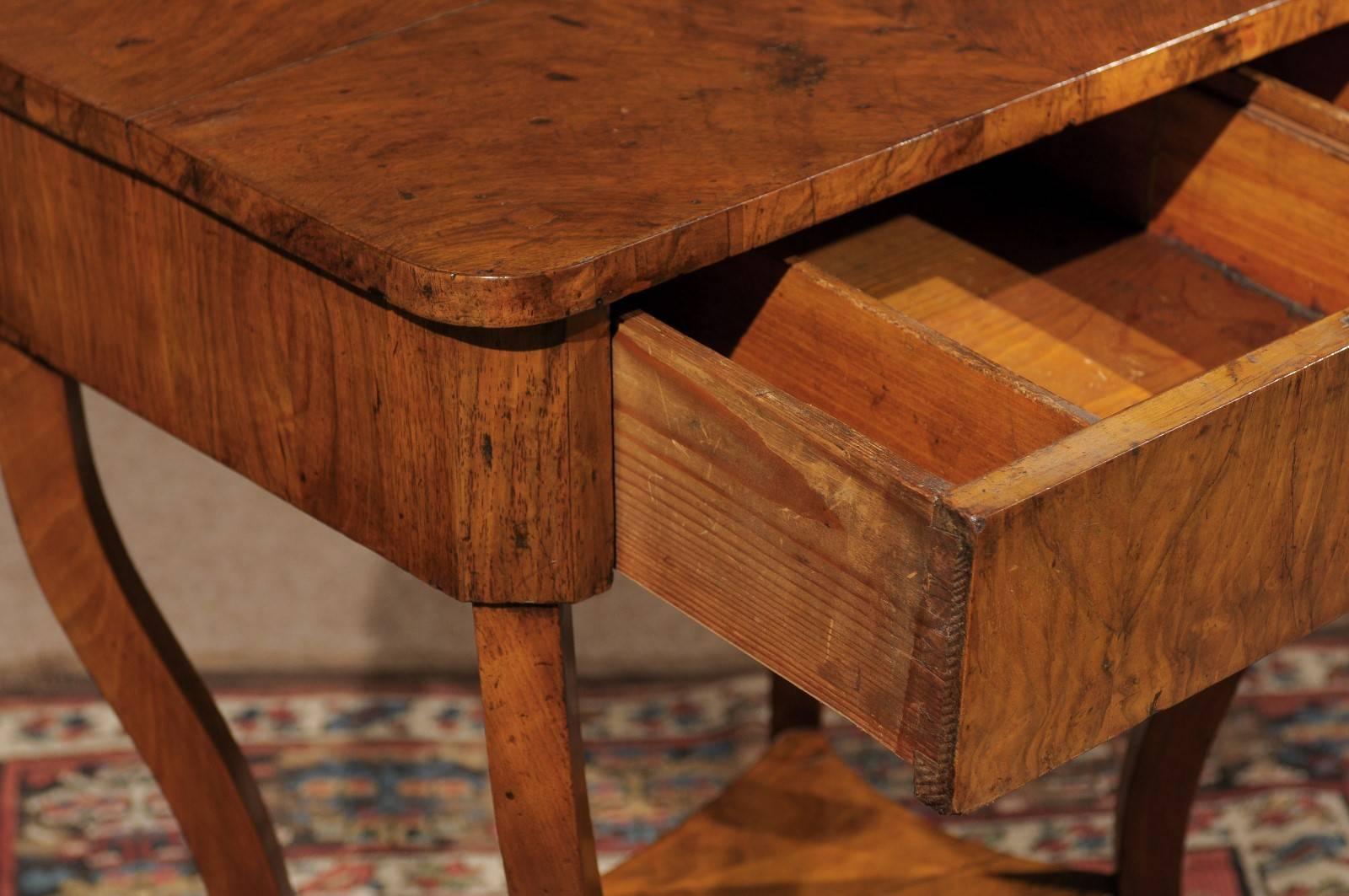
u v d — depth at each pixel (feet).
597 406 3.27
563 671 3.57
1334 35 4.53
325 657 7.33
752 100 3.55
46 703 7.12
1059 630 2.90
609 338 3.22
